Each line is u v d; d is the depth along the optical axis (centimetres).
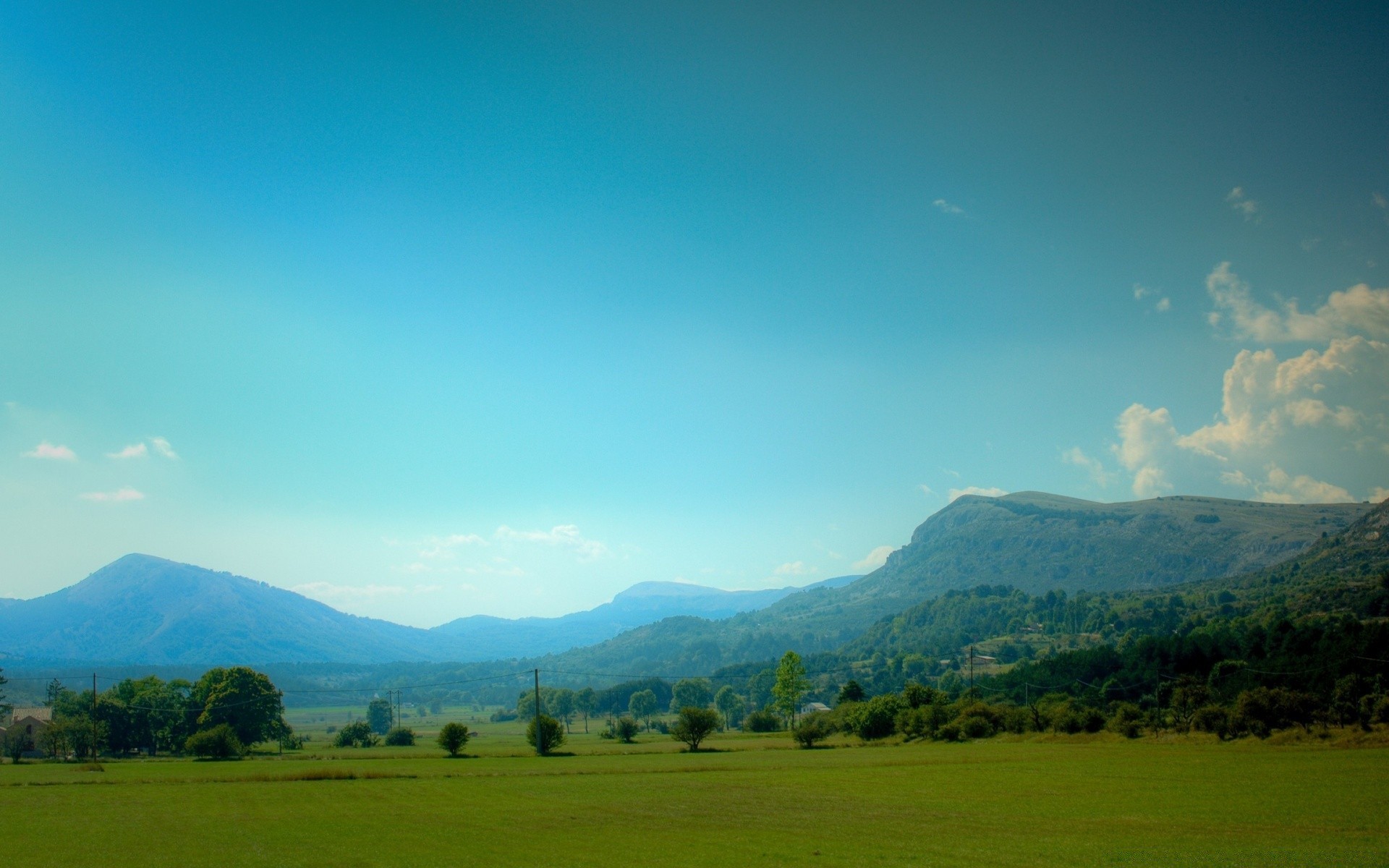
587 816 5591
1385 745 9138
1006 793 6309
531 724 13138
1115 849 4031
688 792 6806
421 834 4928
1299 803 5403
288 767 9700
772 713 18162
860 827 4891
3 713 16088
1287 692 10750
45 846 4628
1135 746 10525
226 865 4069
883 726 13488
